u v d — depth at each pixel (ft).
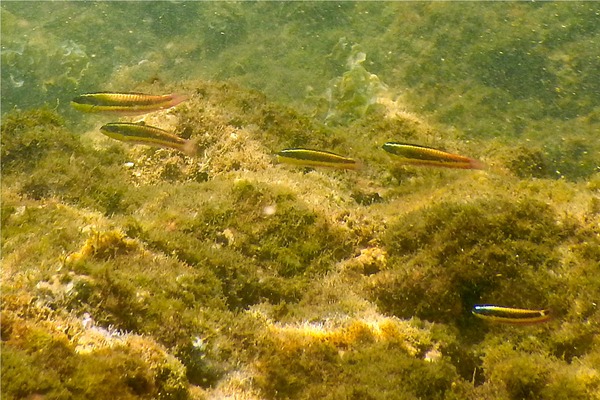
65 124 20.61
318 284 14.47
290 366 11.62
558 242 13.60
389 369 11.60
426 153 12.06
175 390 10.52
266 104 20.98
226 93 21.21
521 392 11.49
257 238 15.06
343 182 18.29
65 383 9.27
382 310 13.93
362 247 15.37
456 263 13.74
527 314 10.76
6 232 13.50
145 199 16.63
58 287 11.39
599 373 11.09
